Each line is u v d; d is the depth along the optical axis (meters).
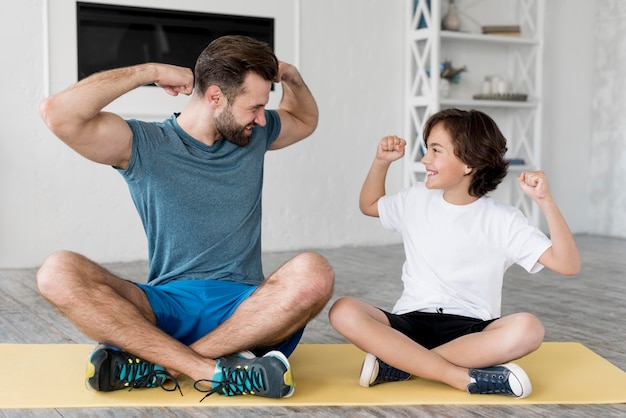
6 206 4.21
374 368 1.97
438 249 2.07
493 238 2.04
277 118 2.27
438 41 5.07
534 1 5.72
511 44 5.74
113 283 1.90
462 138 2.01
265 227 4.96
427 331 2.06
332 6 5.06
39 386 1.98
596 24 6.09
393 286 3.72
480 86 5.68
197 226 2.04
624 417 1.80
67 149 4.33
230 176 2.06
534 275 4.09
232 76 1.93
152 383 1.93
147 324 1.87
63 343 2.48
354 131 5.21
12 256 4.24
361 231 5.28
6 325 2.78
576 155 6.11
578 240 5.73
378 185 2.27
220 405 1.84
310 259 1.89
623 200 5.93
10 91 4.17
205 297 2.01
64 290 1.80
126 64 4.41
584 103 6.11
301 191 5.05
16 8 4.14
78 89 1.82
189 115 2.03
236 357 1.89
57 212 4.33
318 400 1.89
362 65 5.21
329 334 2.67
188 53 4.59
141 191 2.01
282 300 1.87
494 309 2.08
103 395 1.90
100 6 4.31
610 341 2.60
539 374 2.15
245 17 4.75
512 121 5.80
